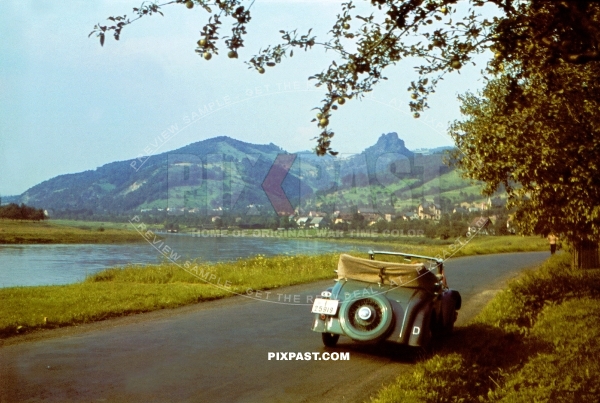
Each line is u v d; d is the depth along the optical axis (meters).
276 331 10.81
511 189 14.48
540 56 6.93
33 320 10.55
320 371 8.02
